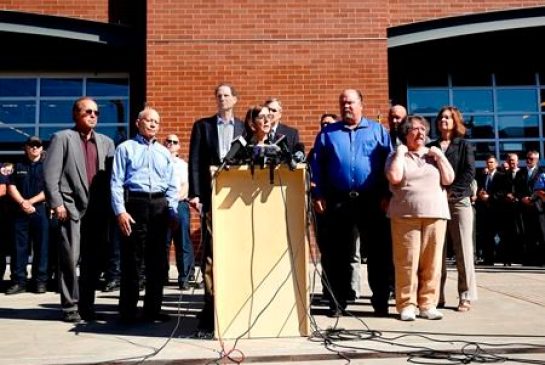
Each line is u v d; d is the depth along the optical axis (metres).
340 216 5.24
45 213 7.03
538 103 10.62
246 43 9.05
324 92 9.01
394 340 4.26
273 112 5.11
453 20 9.41
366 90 9.02
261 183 4.43
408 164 5.11
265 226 4.40
